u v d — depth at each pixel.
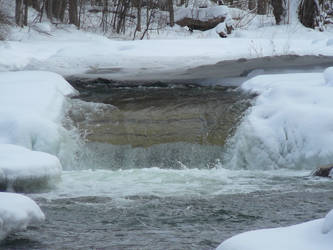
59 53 35.84
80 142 19.53
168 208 13.67
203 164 19.08
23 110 19.89
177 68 31.62
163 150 19.27
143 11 57.19
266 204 13.91
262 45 38.41
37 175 14.93
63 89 23.69
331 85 20.61
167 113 21.22
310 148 18.05
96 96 24.14
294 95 19.92
